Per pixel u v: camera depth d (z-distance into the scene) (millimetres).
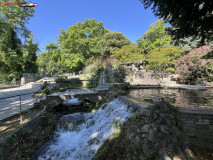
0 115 4715
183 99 5719
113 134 3699
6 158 3064
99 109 6609
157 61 16531
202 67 11398
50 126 5273
